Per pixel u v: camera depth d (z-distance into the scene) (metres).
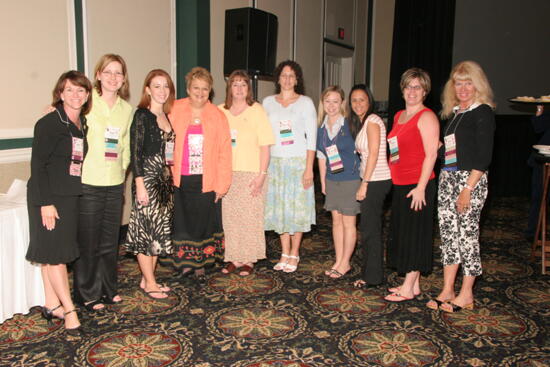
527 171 7.28
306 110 3.51
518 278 3.72
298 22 6.91
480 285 3.55
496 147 7.14
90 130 2.71
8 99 3.44
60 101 2.57
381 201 3.24
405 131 2.93
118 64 2.72
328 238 4.82
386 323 2.87
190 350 2.52
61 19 3.74
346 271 3.70
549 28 7.38
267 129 3.43
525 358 2.47
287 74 3.51
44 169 2.49
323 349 2.55
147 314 2.94
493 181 7.20
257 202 3.55
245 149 3.47
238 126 3.46
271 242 4.63
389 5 8.61
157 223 3.03
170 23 4.78
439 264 4.04
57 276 2.66
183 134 3.21
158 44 4.66
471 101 2.85
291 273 3.74
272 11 6.29
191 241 3.39
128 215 4.59
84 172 2.72
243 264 3.74
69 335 2.66
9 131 3.46
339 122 3.38
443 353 2.52
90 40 3.97
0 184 3.46
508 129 7.15
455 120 2.89
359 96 3.18
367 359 2.45
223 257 3.64
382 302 3.18
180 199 3.32
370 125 3.11
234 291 3.34
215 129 3.27
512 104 7.48
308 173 3.53
